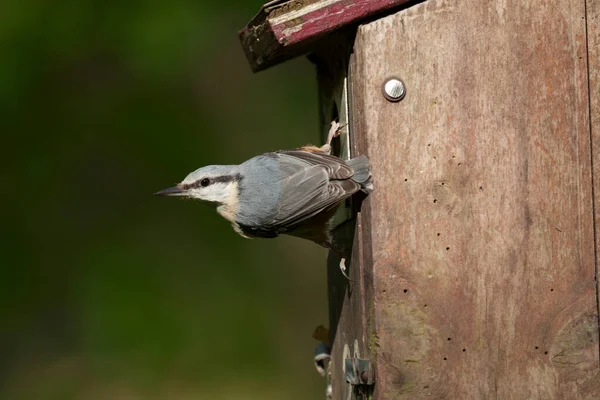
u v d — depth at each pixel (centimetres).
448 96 855
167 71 1958
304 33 866
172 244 1908
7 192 1902
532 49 858
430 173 853
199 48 1969
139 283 1850
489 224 853
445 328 848
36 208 1902
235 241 1938
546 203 854
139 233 1912
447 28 855
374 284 848
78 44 1911
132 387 1734
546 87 858
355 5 862
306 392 1748
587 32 858
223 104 1981
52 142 1919
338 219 964
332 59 992
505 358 847
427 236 851
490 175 855
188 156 1925
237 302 1859
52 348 1825
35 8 1917
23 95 1909
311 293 1909
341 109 945
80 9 1925
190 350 1780
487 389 845
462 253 852
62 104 1930
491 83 855
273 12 877
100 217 1912
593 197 854
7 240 1880
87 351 1788
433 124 854
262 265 1925
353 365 873
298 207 911
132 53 1933
